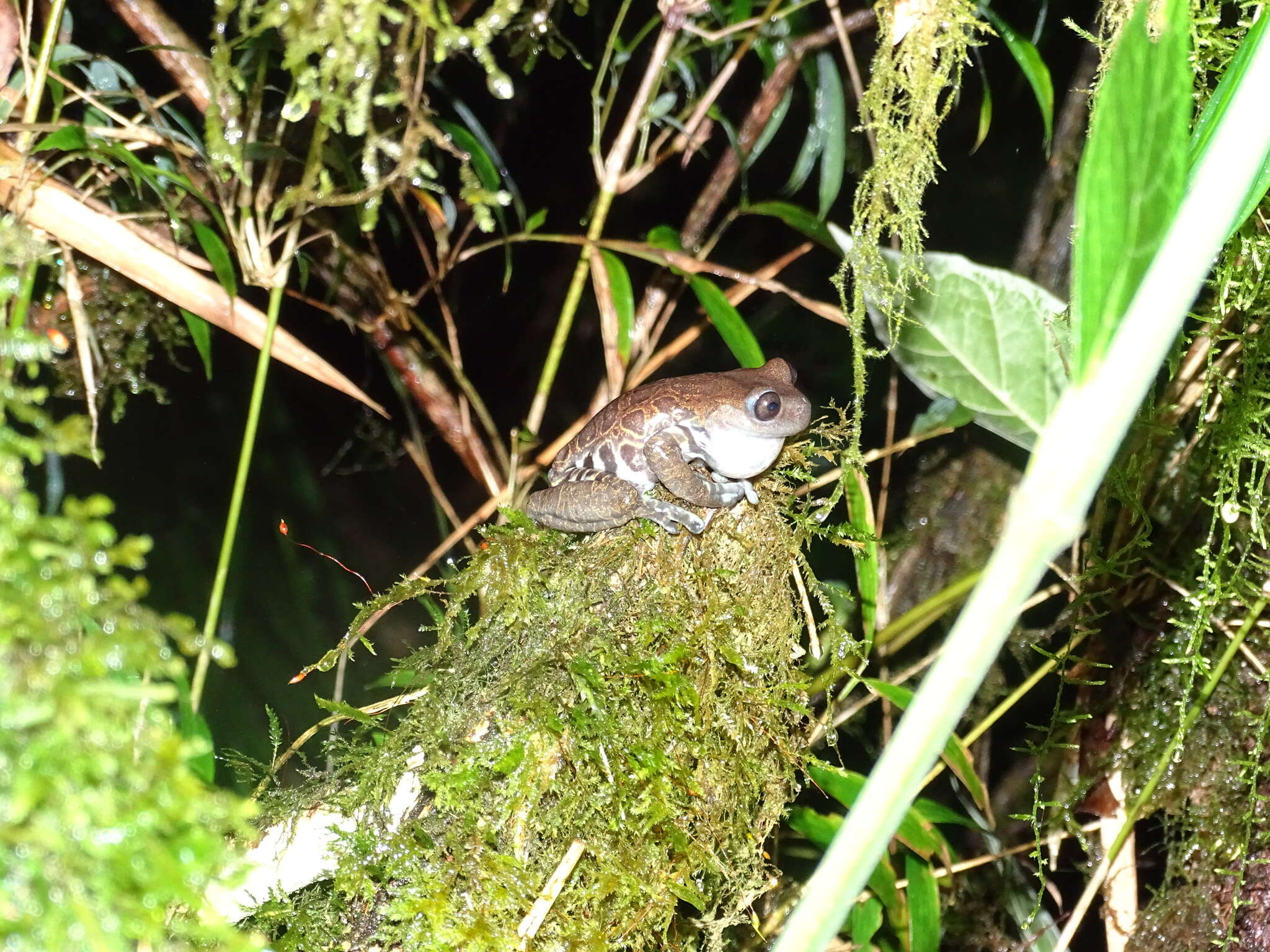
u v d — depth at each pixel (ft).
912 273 2.76
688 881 2.66
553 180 3.77
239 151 2.67
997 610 2.08
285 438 3.49
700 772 2.69
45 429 2.38
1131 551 2.94
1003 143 3.69
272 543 3.32
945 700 2.12
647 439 2.79
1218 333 2.81
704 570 2.73
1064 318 2.81
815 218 2.99
